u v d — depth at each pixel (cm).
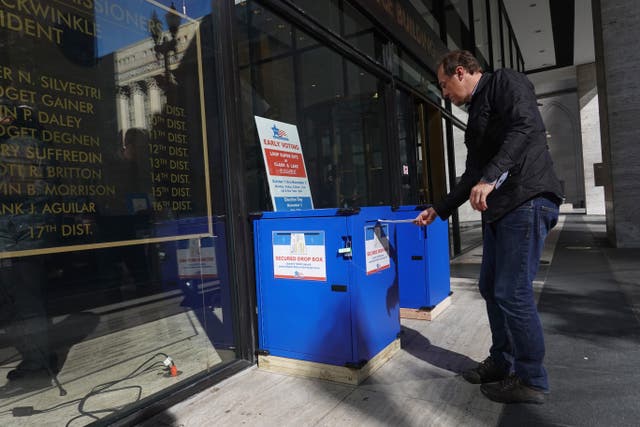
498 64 1109
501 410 212
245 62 323
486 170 204
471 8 900
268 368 271
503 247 217
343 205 445
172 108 264
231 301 279
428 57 661
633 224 798
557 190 215
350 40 451
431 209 257
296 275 261
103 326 240
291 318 263
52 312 216
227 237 279
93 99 224
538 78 1986
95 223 227
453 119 804
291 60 377
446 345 305
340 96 447
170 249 268
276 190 332
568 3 1134
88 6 223
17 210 196
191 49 278
